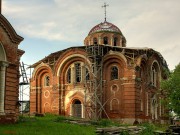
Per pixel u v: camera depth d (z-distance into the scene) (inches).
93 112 1815.9
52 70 2012.8
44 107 2048.5
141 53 1956.2
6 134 850.1
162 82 1748.3
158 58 2143.2
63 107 1968.5
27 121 1248.8
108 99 1872.5
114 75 1884.8
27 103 2097.7
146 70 1983.3
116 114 1833.2
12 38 1123.3
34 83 2085.4
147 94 1984.5
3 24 1085.8
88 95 1867.6
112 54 1866.4
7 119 1083.9
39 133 919.7
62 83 1985.7
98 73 1882.4
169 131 1220.5
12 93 1115.3
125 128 1168.8
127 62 1829.5
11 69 1120.8
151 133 1187.3
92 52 1886.1
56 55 2059.5
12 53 1127.6
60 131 1017.5
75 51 1941.4
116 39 2281.0
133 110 1777.8
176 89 1665.8
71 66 1978.3
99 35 2255.2
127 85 1807.3
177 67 1749.5
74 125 1325.0
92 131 1118.4
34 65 2126.0
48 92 2047.2
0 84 1082.1
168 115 2047.2
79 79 1955.0
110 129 1064.8
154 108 2106.3
